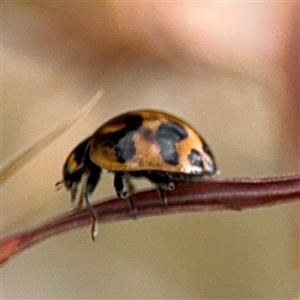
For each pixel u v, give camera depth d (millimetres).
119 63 52
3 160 52
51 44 52
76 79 52
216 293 64
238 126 55
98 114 53
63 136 52
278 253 60
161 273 66
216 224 65
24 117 54
